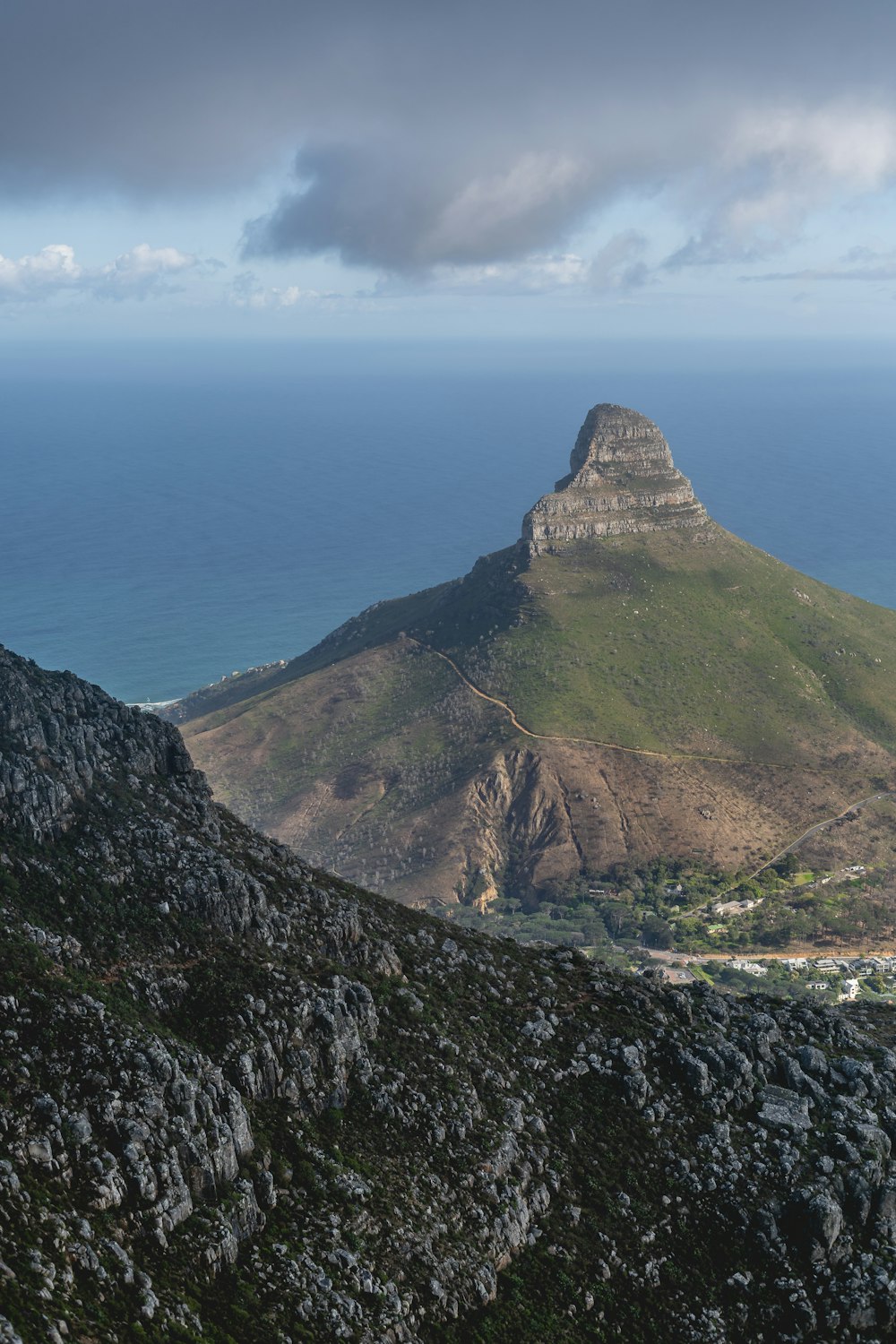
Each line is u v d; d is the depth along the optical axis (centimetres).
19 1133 7025
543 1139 10106
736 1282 9569
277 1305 7369
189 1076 8000
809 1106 11038
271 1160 8306
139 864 10000
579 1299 9006
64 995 7962
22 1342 5838
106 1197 7069
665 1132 10512
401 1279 8175
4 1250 6356
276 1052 9031
